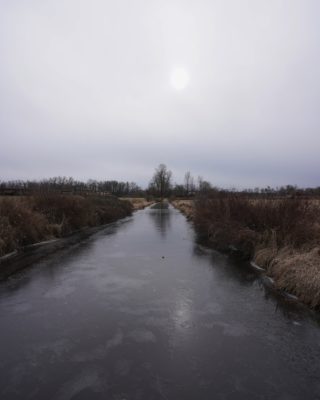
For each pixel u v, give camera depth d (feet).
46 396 12.28
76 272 28.71
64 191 66.95
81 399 12.14
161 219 81.25
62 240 45.34
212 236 45.37
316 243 28.27
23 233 39.99
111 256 35.19
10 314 19.62
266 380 13.42
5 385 12.92
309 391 12.76
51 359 14.80
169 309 20.61
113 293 23.40
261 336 17.16
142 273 28.55
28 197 51.62
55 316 19.38
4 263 31.65
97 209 69.77
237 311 20.36
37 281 26.03
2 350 15.56
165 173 222.48
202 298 22.54
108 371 13.92
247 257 34.30
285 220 32.81
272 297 22.75
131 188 289.94
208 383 13.19
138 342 16.40
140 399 12.17
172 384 13.10
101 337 16.88
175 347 15.97
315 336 17.19
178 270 29.58
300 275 22.53
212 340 16.69
